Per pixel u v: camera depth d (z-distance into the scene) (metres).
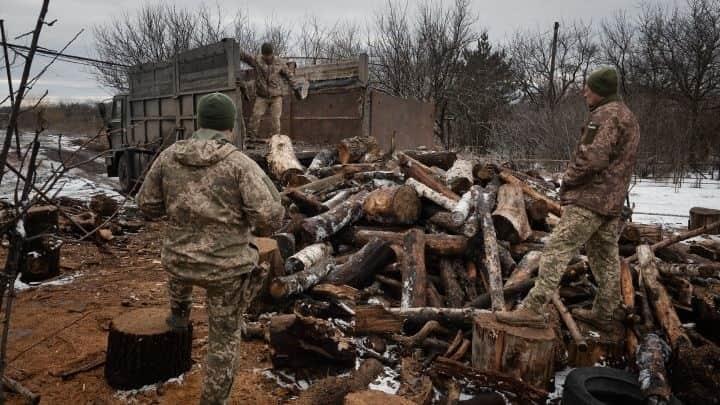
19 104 1.95
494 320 3.52
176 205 2.61
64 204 8.28
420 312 4.04
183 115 9.30
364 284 4.94
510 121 23.09
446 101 23.22
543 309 3.63
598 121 3.48
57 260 5.67
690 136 20.45
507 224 5.42
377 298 4.70
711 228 5.25
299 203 6.20
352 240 5.72
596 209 3.49
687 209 11.67
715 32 24.69
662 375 3.08
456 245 5.08
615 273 3.90
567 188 3.62
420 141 13.19
